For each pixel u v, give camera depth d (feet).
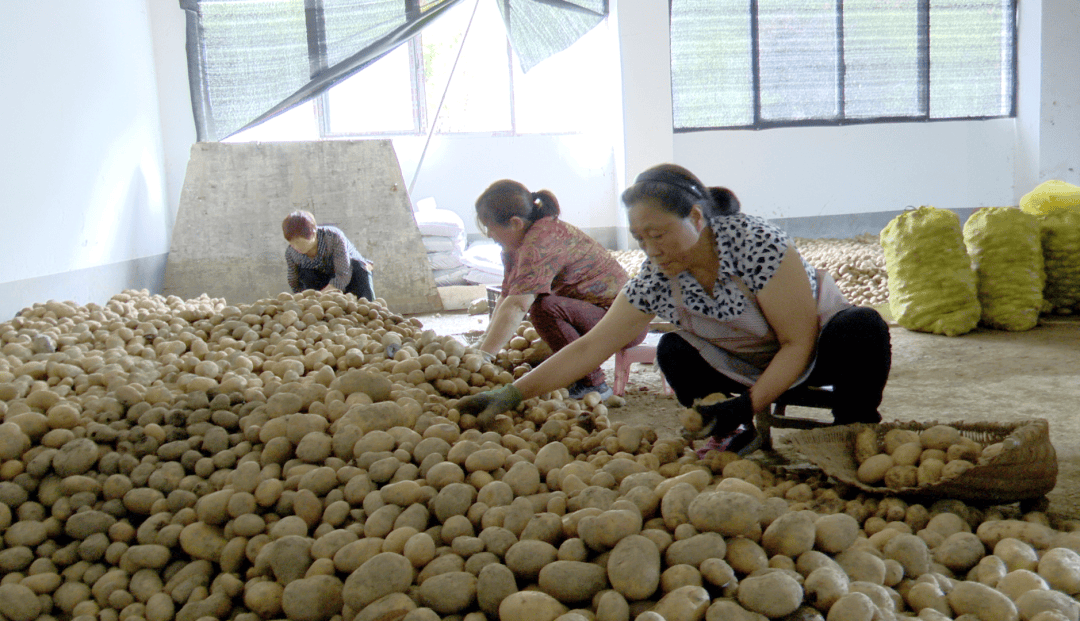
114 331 11.70
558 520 5.30
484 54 30.89
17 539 6.16
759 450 8.46
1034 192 20.16
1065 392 11.04
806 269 7.27
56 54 17.25
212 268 22.71
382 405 7.00
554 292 10.93
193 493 6.44
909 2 32.99
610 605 4.41
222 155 23.11
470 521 5.63
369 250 23.22
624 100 30.45
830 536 4.83
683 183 6.54
